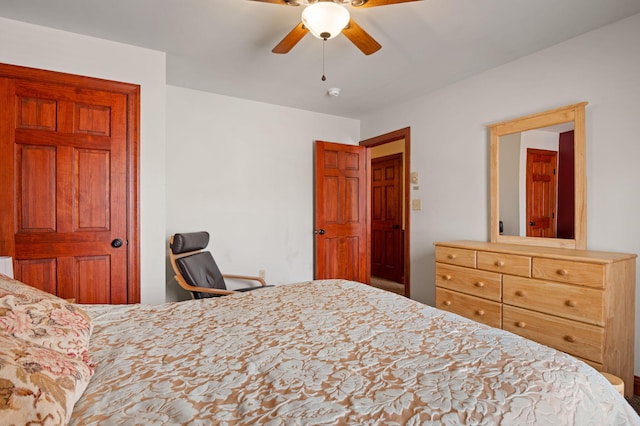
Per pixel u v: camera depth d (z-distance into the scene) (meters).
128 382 0.83
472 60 2.69
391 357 0.97
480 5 1.95
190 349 1.03
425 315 1.35
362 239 4.21
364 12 2.02
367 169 4.27
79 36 2.33
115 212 2.46
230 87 3.31
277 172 3.87
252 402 0.74
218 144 3.53
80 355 0.89
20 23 2.17
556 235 2.43
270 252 3.82
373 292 1.74
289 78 3.08
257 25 2.20
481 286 2.48
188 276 2.59
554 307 2.04
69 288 2.33
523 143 2.63
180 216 3.34
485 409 0.72
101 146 2.42
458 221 3.18
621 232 2.11
